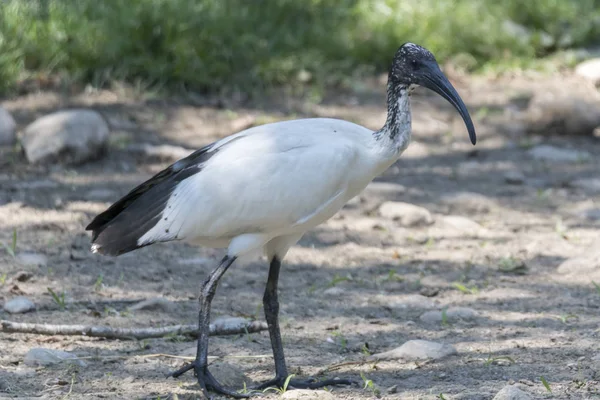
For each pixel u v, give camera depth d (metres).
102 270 10.98
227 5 19.02
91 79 17.22
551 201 14.23
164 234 7.93
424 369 8.32
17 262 10.92
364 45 19.47
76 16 17.64
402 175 15.25
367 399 7.58
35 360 8.27
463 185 14.84
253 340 9.19
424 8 20.73
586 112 17.09
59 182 13.79
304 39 19.34
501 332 9.35
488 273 11.37
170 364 8.45
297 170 7.88
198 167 8.02
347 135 8.23
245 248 7.96
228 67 17.78
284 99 17.67
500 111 18.11
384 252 12.12
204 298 7.89
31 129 14.56
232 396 7.75
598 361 8.27
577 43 21.50
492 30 20.64
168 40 17.58
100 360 8.48
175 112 16.70
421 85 8.30
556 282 11.05
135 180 14.07
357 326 9.61
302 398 7.41
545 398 7.48
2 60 16.56
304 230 8.28
